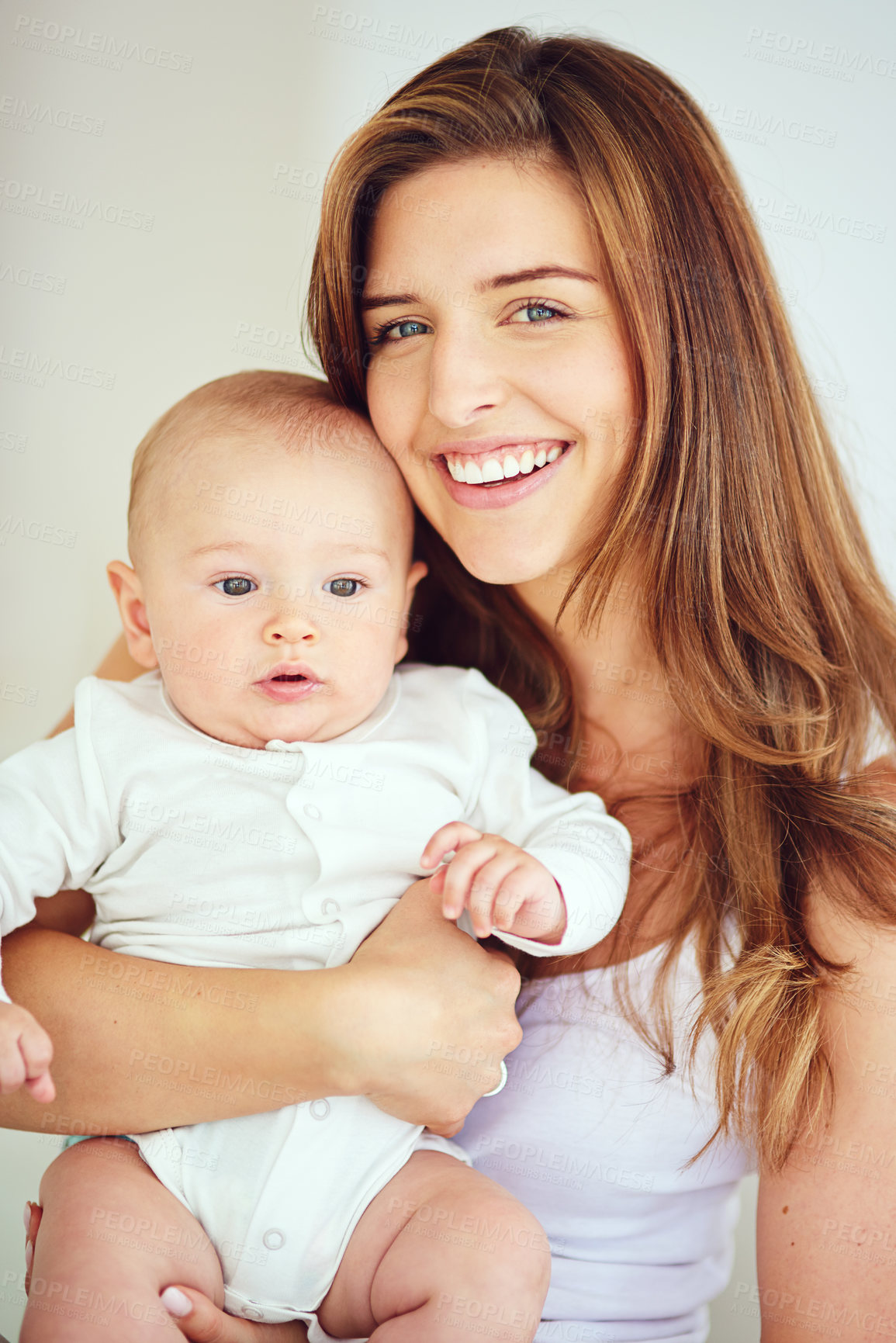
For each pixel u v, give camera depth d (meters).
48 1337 0.91
